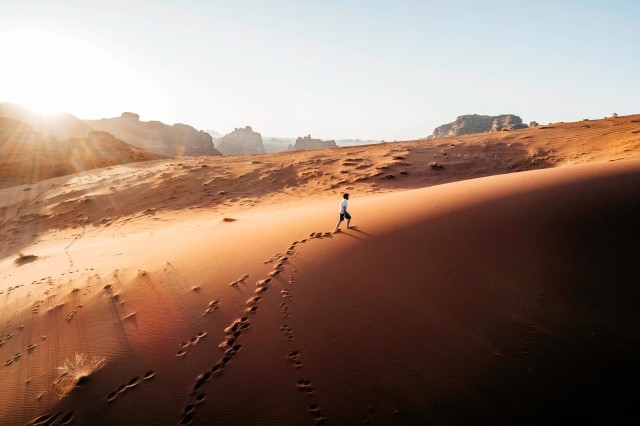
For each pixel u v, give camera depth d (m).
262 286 7.27
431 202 11.17
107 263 11.50
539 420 3.68
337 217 11.62
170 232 16.95
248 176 32.47
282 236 10.39
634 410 3.67
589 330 4.90
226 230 13.51
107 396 4.77
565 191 9.73
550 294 5.73
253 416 4.14
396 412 3.95
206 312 6.55
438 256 7.33
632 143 22.12
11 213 30.45
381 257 7.70
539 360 4.47
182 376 4.95
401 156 31.53
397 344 5.01
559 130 34.06
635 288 5.63
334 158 34.94
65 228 25.27
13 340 6.86
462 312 5.54
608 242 6.89
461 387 4.19
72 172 52.56
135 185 32.84
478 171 26.11
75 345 6.14
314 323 5.74
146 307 7.08
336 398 4.24
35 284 10.62
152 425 4.19
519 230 7.82
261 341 5.48
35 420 4.57
